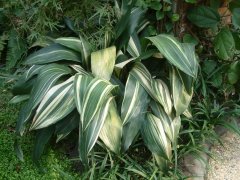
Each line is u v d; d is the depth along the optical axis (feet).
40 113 6.14
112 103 6.45
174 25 8.09
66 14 8.02
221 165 7.45
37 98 6.19
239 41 7.68
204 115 7.66
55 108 6.20
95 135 5.81
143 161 6.91
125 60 7.08
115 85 6.35
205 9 7.72
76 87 6.13
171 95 6.81
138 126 6.46
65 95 6.30
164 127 6.55
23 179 6.39
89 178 6.31
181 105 6.67
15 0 8.00
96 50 7.38
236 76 7.95
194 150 6.95
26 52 8.27
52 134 6.75
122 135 6.37
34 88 6.30
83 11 7.93
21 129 6.26
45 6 7.70
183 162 7.09
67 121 6.49
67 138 7.18
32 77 6.73
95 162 6.50
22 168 6.55
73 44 7.14
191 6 7.89
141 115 6.53
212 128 7.50
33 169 6.56
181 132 7.04
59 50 7.01
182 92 6.75
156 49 7.16
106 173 6.35
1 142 6.87
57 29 8.04
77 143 7.11
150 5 7.65
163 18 7.98
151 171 6.53
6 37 8.41
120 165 6.63
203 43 8.39
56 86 6.33
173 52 6.53
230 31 7.70
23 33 8.34
